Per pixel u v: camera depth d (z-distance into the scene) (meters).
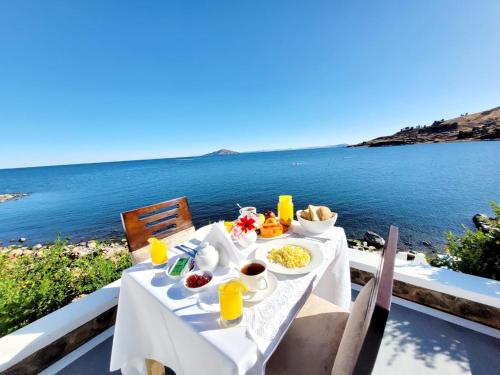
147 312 1.14
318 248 1.40
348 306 1.83
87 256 3.26
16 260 3.00
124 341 1.25
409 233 8.58
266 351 0.78
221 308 0.84
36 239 10.77
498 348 1.60
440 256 2.47
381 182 19.09
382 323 0.61
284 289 1.06
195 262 1.32
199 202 15.71
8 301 2.08
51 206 18.34
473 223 9.12
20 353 1.49
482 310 1.74
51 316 1.77
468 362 1.53
